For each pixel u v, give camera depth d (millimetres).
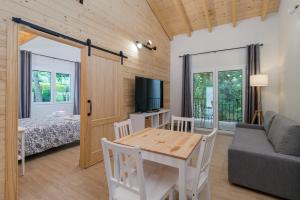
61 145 3729
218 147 3879
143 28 4469
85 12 2850
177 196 1899
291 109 3209
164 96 5605
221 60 5125
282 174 1979
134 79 4113
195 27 5379
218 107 5234
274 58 4430
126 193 1406
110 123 3367
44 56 5609
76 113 6496
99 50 3090
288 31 3381
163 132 2172
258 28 4621
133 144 1705
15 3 1980
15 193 1931
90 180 2418
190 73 5574
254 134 3188
